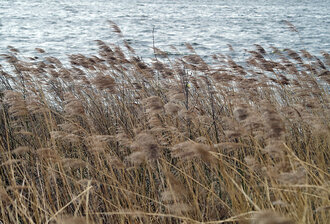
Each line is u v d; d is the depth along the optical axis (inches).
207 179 198.2
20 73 359.9
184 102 284.8
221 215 175.8
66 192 188.5
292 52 378.9
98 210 192.9
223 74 306.7
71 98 218.2
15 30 1553.9
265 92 345.7
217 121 248.8
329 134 190.7
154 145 145.1
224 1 5649.6
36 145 243.3
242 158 219.1
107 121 278.5
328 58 374.9
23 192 197.3
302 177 131.2
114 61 350.3
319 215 154.2
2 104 278.8
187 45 364.5
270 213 109.0
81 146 237.8
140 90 316.2
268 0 6235.2
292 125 231.3
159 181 190.7
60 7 3314.5
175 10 3491.6
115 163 178.9
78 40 1302.9
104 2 4421.8
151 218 175.9
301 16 2999.5
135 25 2011.6
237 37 1534.2
